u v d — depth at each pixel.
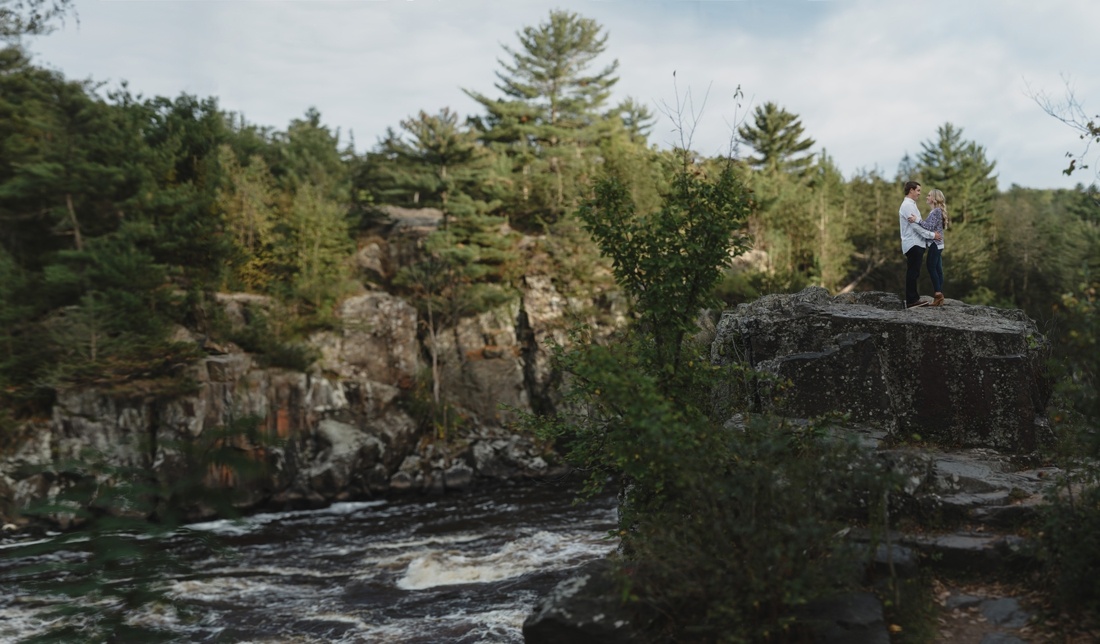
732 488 5.55
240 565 19.38
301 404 35.50
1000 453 8.29
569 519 24.89
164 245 36.97
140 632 3.29
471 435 40.97
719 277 8.09
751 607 5.32
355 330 40.09
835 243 51.22
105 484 3.45
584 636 5.55
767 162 72.75
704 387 8.55
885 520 6.03
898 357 8.88
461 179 48.28
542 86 63.41
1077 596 5.69
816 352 8.80
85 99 39.78
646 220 8.27
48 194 36.78
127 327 33.69
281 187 50.75
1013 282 58.25
